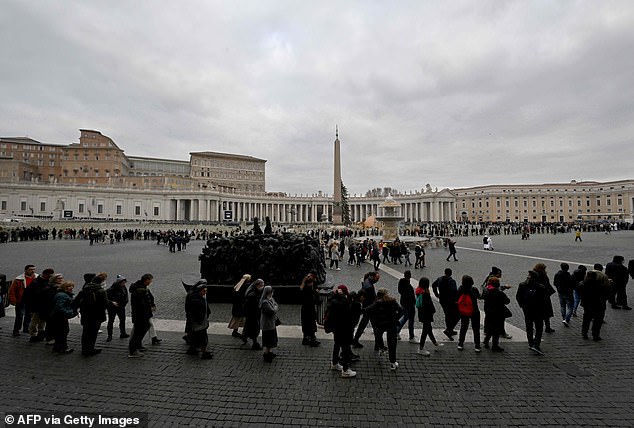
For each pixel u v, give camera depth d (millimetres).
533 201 122562
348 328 6418
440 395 5730
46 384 6074
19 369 6656
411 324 8227
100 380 6230
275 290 11828
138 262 22219
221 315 10516
